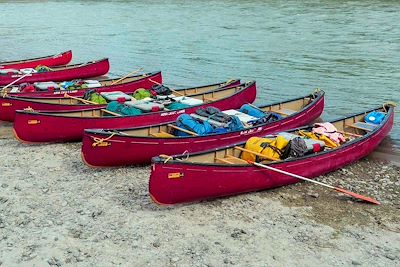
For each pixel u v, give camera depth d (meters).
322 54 32.38
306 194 12.76
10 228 10.73
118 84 21.27
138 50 35.28
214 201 12.22
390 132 18.14
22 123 15.58
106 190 12.66
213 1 63.66
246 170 12.24
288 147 13.27
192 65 30.50
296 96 23.77
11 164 14.34
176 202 11.73
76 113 16.72
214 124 15.40
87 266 9.45
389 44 34.62
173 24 46.44
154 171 11.19
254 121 16.27
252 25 44.19
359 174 14.24
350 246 10.30
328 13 49.31
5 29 46.06
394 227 11.15
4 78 23.19
